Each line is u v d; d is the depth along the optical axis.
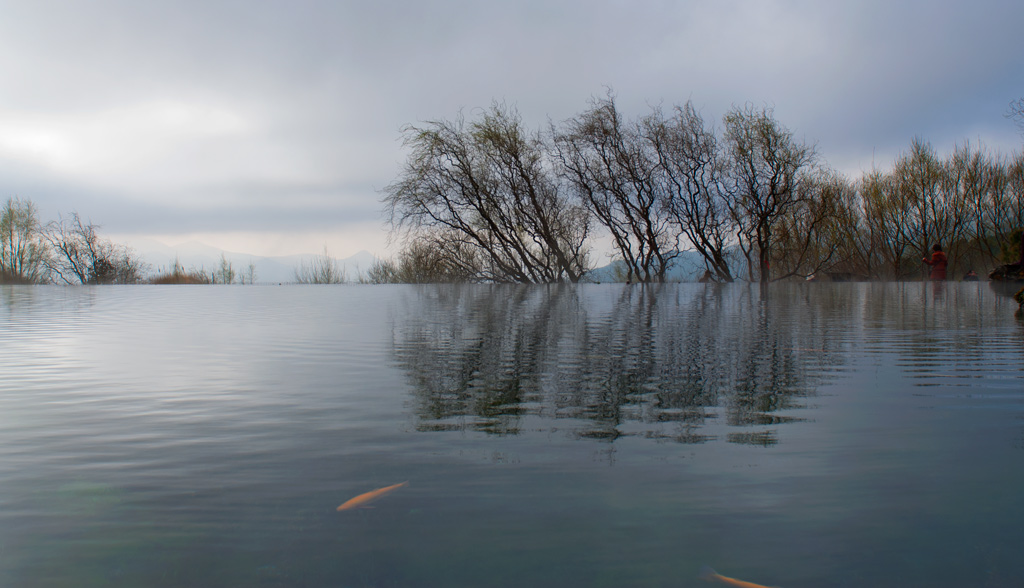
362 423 3.12
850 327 7.77
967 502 2.06
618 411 3.37
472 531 1.86
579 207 31.20
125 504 2.08
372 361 5.19
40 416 3.30
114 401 3.65
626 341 6.51
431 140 29.88
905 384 4.08
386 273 40.72
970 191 36.34
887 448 2.65
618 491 2.17
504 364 5.01
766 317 9.50
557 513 1.99
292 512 2.01
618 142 30.11
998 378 4.27
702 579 1.57
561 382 4.22
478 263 32.06
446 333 7.41
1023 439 2.77
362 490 2.19
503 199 31.05
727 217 29.92
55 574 1.62
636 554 1.71
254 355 5.60
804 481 2.26
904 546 1.75
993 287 21.75
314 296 18.55
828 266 34.31
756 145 28.52
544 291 21.47
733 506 2.04
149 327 8.41
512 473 2.35
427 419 3.20
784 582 1.56
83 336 7.34
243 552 1.73
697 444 2.73
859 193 39.00
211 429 3.02
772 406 3.47
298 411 3.38
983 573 1.60
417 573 1.60
